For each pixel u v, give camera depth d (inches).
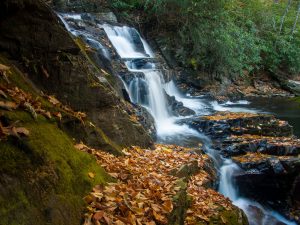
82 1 593.3
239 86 719.1
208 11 641.6
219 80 663.8
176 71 607.5
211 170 291.1
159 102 444.1
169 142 343.6
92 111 237.6
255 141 352.2
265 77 813.2
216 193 241.9
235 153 341.1
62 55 221.8
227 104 611.5
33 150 120.3
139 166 214.8
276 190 316.2
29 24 201.8
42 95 188.2
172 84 573.3
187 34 644.7
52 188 118.8
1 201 97.3
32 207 106.2
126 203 139.9
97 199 136.2
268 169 312.3
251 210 302.5
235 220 205.8
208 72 653.9
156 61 525.3
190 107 517.7
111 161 196.9
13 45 196.4
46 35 210.5
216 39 636.1
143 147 276.2
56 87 217.0
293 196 313.6
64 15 498.6
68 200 122.1
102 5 617.0
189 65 630.5
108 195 141.9
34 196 109.3
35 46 206.1
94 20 537.0
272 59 831.7
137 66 486.0
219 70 663.8
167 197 163.5
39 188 113.1
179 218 159.6
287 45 854.5
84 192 135.8
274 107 613.3
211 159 314.5
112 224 125.5
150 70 469.4
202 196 220.7
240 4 861.2
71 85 225.3
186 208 180.4
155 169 219.8
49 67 213.6
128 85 407.2
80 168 145.6
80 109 229.9
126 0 657.6
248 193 320.2
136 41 565.0
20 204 102.3
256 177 312.7
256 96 704.4
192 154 295.4
